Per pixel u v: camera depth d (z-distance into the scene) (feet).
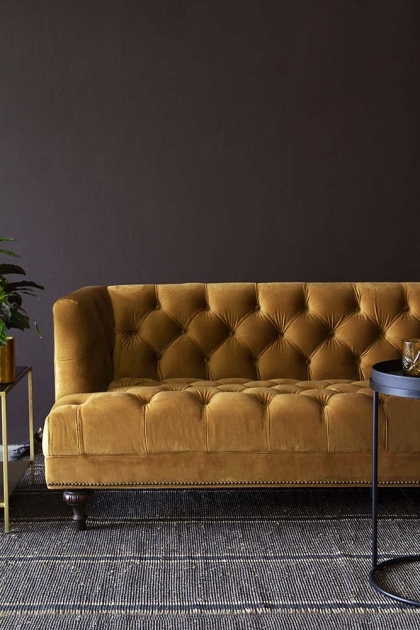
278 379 11.78
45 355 13.96
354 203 13.89
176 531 9.41
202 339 12.02
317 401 9.70
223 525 9.62
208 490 11.00
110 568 8.36
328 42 13.65
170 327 12.08
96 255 13.87
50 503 10.52
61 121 13.64
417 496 10.70
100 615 7.34
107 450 9.25
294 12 13.60
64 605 7.54
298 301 12.16
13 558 8.65
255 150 13.78
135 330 12.16
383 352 12.02
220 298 12.16
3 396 9.46
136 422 9.27
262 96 13.69
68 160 13.69
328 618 7.26
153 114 13.67
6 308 9.93
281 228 13.92
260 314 12.13
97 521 9.79
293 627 7.11
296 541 9.07
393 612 7.36
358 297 12.25
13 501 10.62
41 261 13.84
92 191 13.76
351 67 13.69
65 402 9.73
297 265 13.98
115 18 13.52
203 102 13.67
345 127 13.78
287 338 12.07
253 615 7.32
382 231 13.96
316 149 13.80
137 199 13.80
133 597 7.70
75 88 13.58
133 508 10.26
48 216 13.78
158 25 13.55
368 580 8.02
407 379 7.48
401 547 8.88
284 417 9.32
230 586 7.91
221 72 13.65
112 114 13.65
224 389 10.41
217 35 13.60
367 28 13.65
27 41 13.51
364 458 9.38
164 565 8.43
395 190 13.89
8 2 13.46
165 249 13.91
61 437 9.27
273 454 9.32
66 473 9.30
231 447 9.27
